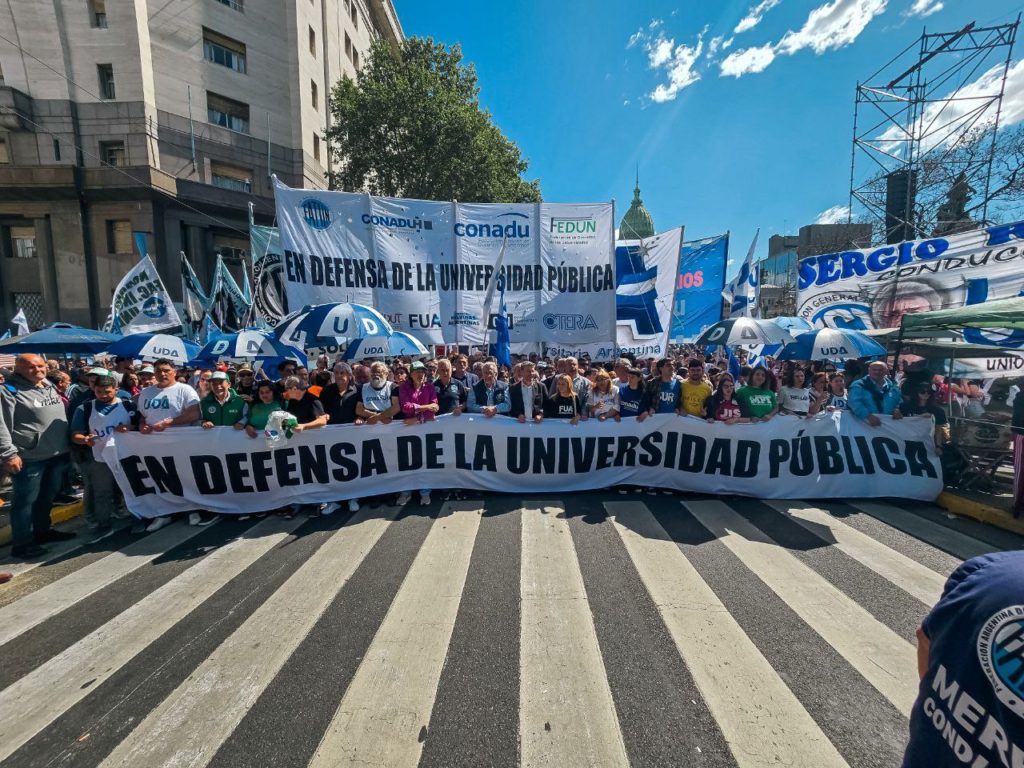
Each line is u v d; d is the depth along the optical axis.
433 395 5.14
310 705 2.11
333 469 4.80
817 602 2.92
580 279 7.80
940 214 15.71
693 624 2.69
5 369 7.59
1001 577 0.77
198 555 3.73
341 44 28.52
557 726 1.98
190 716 2.06
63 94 19.84
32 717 2.08
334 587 3.16
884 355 6.11
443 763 1.80
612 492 5.14
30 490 3.81
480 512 4.57
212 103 21.97
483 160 18.89
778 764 1.80
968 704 0.75
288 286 6.68
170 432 4.51
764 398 5.15
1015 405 4.98
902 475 4.91
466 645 2.52
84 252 20.78
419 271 7.31
